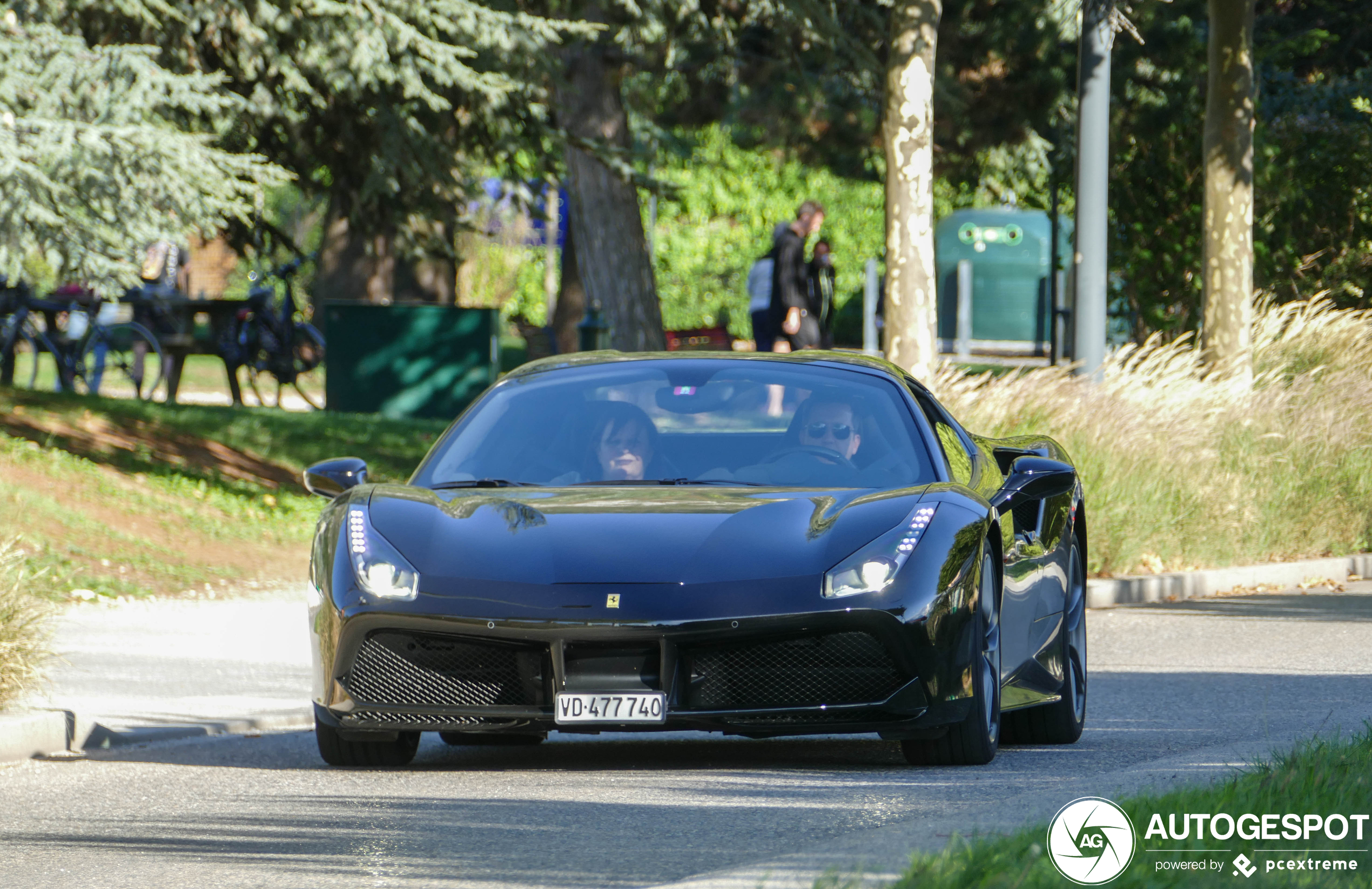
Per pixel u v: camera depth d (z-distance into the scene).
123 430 73.62
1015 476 27.92
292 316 97.69
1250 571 58.22
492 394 29.06
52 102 50.12
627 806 22.17
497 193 73.75
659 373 28.78
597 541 24.02
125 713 31.69
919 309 56.56
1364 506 63.97
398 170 63.97
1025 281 140.00
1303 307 81.81
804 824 20.72
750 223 176.50
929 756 25.36
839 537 24.02
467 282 172.75
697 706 23.31
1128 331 89.56
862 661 23.45
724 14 75.06
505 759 27.91
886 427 27.25
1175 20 89.06
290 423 83.06
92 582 47.78
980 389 57.53
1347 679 36.47
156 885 18.34
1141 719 31.83
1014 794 22.38
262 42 58.28
